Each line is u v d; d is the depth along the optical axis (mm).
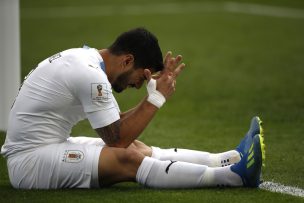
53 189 17047
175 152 18625
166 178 17016
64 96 17000
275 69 42344
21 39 52781
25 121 17125
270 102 33625
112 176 16906
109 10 66812
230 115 30969
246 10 66125
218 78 39844
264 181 18719
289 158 21859
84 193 16719
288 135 26141
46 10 67062
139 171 16891
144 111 17047
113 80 17578
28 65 42781
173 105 33281
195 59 45719
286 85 37656
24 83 17641
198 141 25328
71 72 16984
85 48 17812
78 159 16766
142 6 69312
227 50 48719
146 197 16422
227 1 70812
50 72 17203
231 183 17188
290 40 52219
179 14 64438
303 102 33406
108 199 16266
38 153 16938
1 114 26547
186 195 16594
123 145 17062
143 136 26250
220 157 18562
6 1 26016
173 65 17391
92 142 18359
